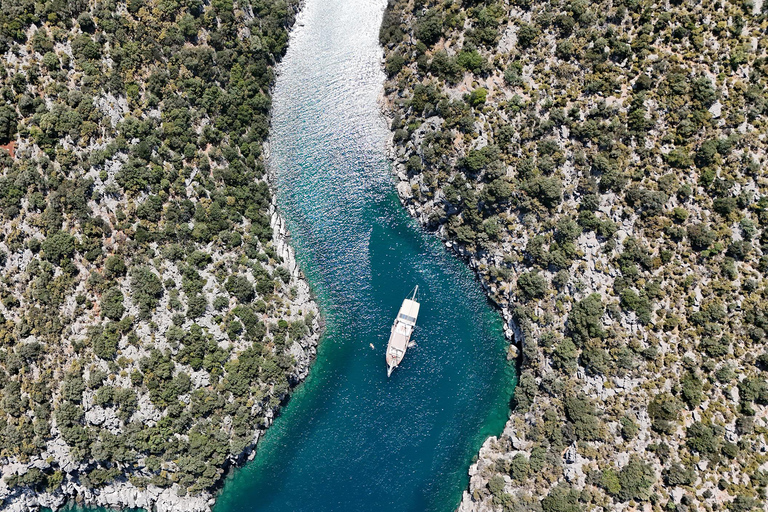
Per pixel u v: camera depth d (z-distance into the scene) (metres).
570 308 92.06
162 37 92.81
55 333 84.31
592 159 90.75
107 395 84.69
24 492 88.06
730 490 81.06
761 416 82.56
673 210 87.62
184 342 88.56
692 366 85.31
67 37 87.88
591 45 91.69
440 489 95.69
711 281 86.25
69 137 86.38
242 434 91.12
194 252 91.62
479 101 93.25
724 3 88.00
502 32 95.06
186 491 90.69
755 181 86.00
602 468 86.62
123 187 88.88
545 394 92.69
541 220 93.12
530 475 89.75
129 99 90.31
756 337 83.56
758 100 85.75
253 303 93.06
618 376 88.12
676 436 85.06
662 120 88.88
